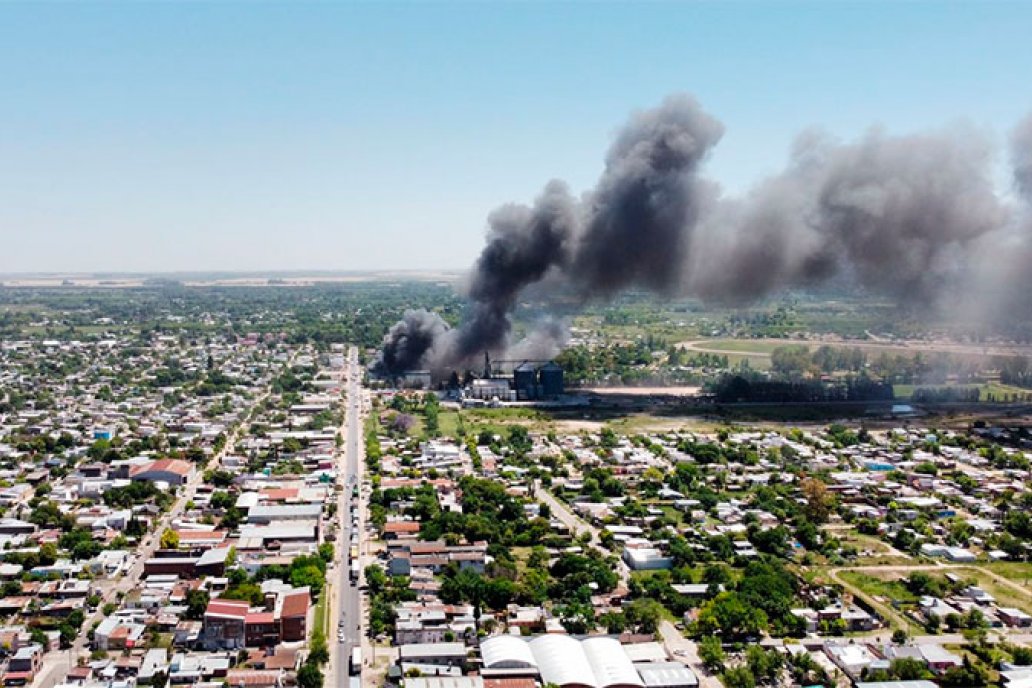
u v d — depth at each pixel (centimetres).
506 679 15612
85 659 16800
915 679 16012
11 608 18788
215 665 16300
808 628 18188
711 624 17812
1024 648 17025
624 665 16050
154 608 18838
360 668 16238
